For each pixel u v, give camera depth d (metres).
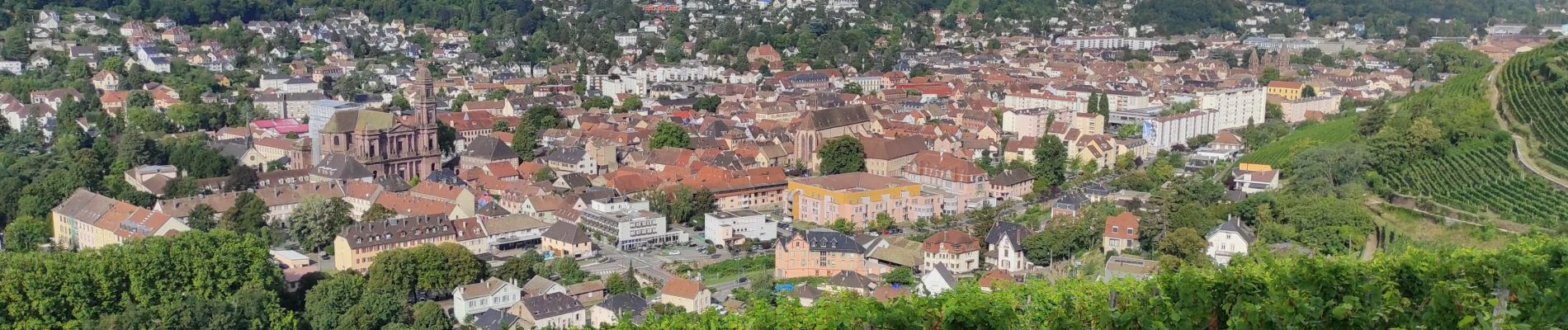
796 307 147.12
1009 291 157.88
